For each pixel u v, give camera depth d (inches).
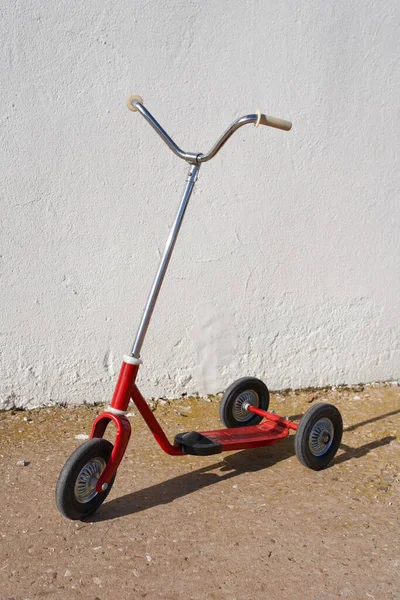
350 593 44.9
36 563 47.8
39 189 73.1
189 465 65.3
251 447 63.6
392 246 87.1
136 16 73.0
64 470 50.4
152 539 51.2
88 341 77.5
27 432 71.7
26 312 75.0
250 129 78.4
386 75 82.9
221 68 76.5
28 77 71.1
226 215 79.4
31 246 73.9
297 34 78.5
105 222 75.5
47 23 70.7
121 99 73.9
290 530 53.0
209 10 75.1
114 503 56.9
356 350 88.0
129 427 53.1
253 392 71.8
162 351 80.4
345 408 81.9
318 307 85.2
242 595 44.6
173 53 74.8
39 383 76.9
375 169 84.4
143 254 77.3
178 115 76.2
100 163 74.4
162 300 79.1
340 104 81.5
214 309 81.2
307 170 81.5
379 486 61.1
